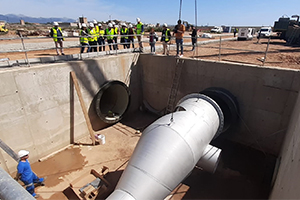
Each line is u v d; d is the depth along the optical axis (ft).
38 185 25.81
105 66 36.76
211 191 25.13
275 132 29.07
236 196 24.44
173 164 16.99
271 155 30.53
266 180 26.48
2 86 24.94
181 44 36.55
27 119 27.99
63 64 30.66
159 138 18.22
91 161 30.50
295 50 48.88
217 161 21.06
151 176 16.17
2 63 27.81
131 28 45.06
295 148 14.76
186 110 22.82
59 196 24.38
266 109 29.01
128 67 41.11
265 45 60.34
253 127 31.09
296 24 71.05
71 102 32.86
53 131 31.48
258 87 28.91
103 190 23.85
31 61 30.48
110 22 44.16
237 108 30.68
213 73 33.09
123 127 40.04
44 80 28.84
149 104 45.47
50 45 54.39
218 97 28.96
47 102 29.76
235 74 30.68
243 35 79.25
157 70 40.70
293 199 10.26
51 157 31.27
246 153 31.73
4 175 3.92
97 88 36.19
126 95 41.22
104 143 34.73
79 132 35.29
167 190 16.80
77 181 25.05
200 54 44.78
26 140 28.45
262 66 28.12
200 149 19.83
